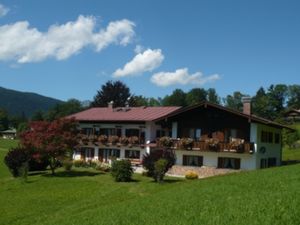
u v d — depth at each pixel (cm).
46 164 5719
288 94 19525
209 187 2605
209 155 5422
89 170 5488
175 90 19162
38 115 18725
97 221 2022
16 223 2833
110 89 11244
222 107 5319
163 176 4359
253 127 5216
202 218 1641
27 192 4081
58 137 5106
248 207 1700
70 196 3738
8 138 17412
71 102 18850
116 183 4312
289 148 8825
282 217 1462
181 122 5703
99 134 6788
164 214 1869
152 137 6206
